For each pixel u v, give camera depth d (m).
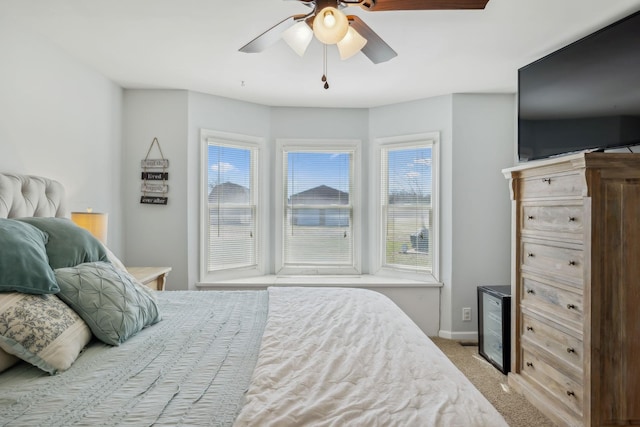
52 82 2.53
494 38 2.47
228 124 3.77
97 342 1.36
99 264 1.58
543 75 2.63
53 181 2.35
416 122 3.79
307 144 4.06
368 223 4.07
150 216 3.49
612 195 1.86
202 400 0.94
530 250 2.43
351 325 1.54
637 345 1.86
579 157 1.85
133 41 2.52
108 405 0.91
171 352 1.28
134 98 3.48
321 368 1.12
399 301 3.66
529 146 2.76
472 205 3.58
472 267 3.58
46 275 1.26
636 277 1.86
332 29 1.62
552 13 2.15
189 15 2.19
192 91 3.54
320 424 0.84
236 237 3.90
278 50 2.67
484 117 3.58
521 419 2.20
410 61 2.84
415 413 0.89
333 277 3.94
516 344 2.57
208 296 2.19
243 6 2.09
